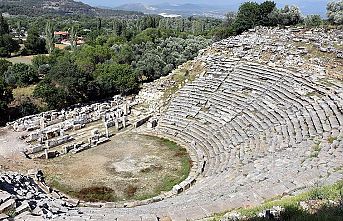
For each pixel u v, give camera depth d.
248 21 78.06
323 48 49.91
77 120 50.06
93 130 47.72
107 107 57.09
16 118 55.19
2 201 21.89
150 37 93.25
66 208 26.16
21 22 190.38
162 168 38.19
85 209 26.86
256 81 47.22
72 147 42.66
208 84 51.84
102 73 65.00
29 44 113.75
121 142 45.06
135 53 80.12
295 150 29.23
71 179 35.75
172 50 79.50
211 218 17.98
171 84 57.31
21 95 63.22
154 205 27.69
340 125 31.44
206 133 43.03
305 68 46.22
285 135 33.69
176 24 146.75
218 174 32.06
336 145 27.75
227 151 36.97
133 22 161.75
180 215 19.88
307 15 80.94
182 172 37.16
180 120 47.62
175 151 42.09
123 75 64.12
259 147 33.91
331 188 19.23
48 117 52.81
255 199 20.59
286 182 22.34
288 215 16.81
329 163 24.77
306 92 40.19
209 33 96.06
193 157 40.00
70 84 57.16
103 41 102.06
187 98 51.06
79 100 59.94
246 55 54.94
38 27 170.62
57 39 152.88
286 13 77.25
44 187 32.97
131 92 63.81
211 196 24.25
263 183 23.08
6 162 38.62
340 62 45.81
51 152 40.47
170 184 34.78
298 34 59.53
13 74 72.50
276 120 37.69
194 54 76.38
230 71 52.34
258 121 39.47
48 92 55.72
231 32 79.62
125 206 29.88
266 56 52.72
